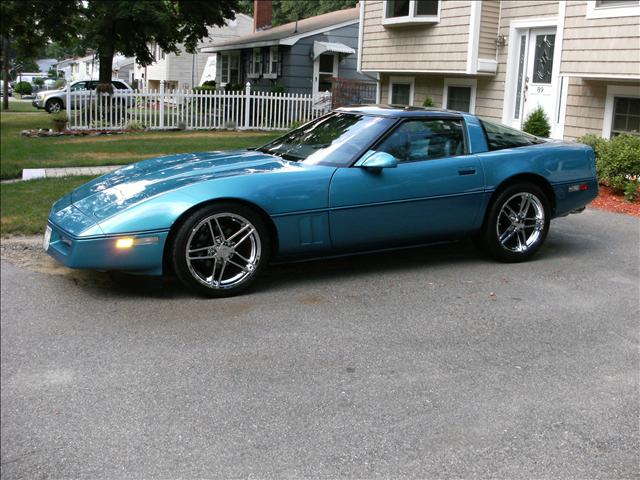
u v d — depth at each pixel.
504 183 5.76
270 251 5.11
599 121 11.41
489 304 4.88
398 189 5.30
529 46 13.29
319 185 5.05
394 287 5.26
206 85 36.50
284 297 5.00
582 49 10.68
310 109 21.83
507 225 5.93
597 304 4.90
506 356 3.97
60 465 2.96
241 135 18.58
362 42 17.06
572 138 11.93
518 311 4.74
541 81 13.12
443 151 5.61
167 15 21.66
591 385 3.61
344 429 3.17
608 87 11.16
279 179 4.96
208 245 4.86
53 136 17.80
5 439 3.16
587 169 6.19
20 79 82.06
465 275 5.59
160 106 20.03
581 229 7.34
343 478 2.81
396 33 15.71
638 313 4.71
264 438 3.11
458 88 15.20
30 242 6.52
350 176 5.15
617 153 9.01
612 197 8.95
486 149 5.81
